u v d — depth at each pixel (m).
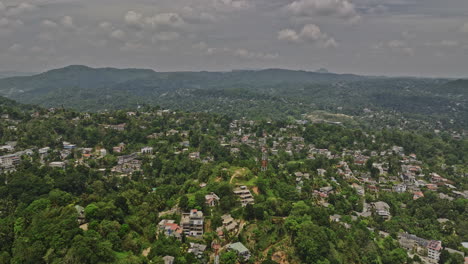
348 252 180.75
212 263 149.50
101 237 145.75
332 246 178.38
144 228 165.12
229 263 147.25
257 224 176.75
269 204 196.25
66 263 128.12
